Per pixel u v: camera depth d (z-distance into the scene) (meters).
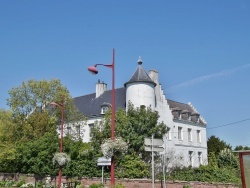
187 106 53.00
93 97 51.44
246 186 11.52
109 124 31.41
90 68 17.52
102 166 26.30
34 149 33.88
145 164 28.16
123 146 17.11
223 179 28.25
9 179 35.25
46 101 43.16
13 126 39.38
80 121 43.12
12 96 42.41
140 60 42.88
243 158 11.74
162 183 24.72
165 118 44.62
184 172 27.94
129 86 41.84
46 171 32.62
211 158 45.56
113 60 17.70
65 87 44.56
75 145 33.22
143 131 30.70
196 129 49.50
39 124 38.78
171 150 40.12
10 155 34.94
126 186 25.86
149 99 41.06
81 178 29.47
